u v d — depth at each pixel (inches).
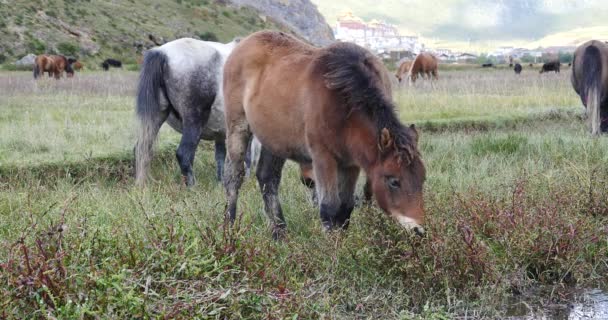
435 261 220.2
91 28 2032.5
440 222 244.2
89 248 201.9
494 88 911.0
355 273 227.3
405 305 216.8
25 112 600.7
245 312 190.4
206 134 389.7
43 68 1170.0
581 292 234.1
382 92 229.3
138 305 175.2
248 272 202.7
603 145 418.0
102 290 183.0
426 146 443.5
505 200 280.4
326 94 237.9
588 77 490.9
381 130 221.9
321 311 194.7
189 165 374.0
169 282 190.2
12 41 1769.2
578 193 289.7
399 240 230.1
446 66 2571.4
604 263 248.8
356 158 233.3
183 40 378.3
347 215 253.9
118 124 533.6
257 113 266.4
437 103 685.3
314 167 246.8
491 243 252.8
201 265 199.0
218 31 2544.3
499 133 507.5
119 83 1004.6
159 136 468.4
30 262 187.9
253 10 3171.8
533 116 596.4
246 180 365.1
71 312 173.3
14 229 245.3
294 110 250.8
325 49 248.1
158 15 2413.9
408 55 3277.6
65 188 342.0
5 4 1909.4
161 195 323.6
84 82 1016.9
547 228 247.6
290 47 269.1
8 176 366.0
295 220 293.7
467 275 224.5
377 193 225.3
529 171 355.9
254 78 271.0
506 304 223.3
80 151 410.9
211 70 374.0
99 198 310.7
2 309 171.6
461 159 401.4
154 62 366.9
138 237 217.0
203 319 177.9
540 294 231.8
